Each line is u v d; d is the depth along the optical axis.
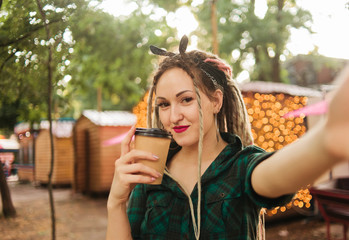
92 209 10.43
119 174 1.02
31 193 15.11
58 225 8.19
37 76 3.88
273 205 0.86
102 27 13.54
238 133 1.30
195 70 1.09
